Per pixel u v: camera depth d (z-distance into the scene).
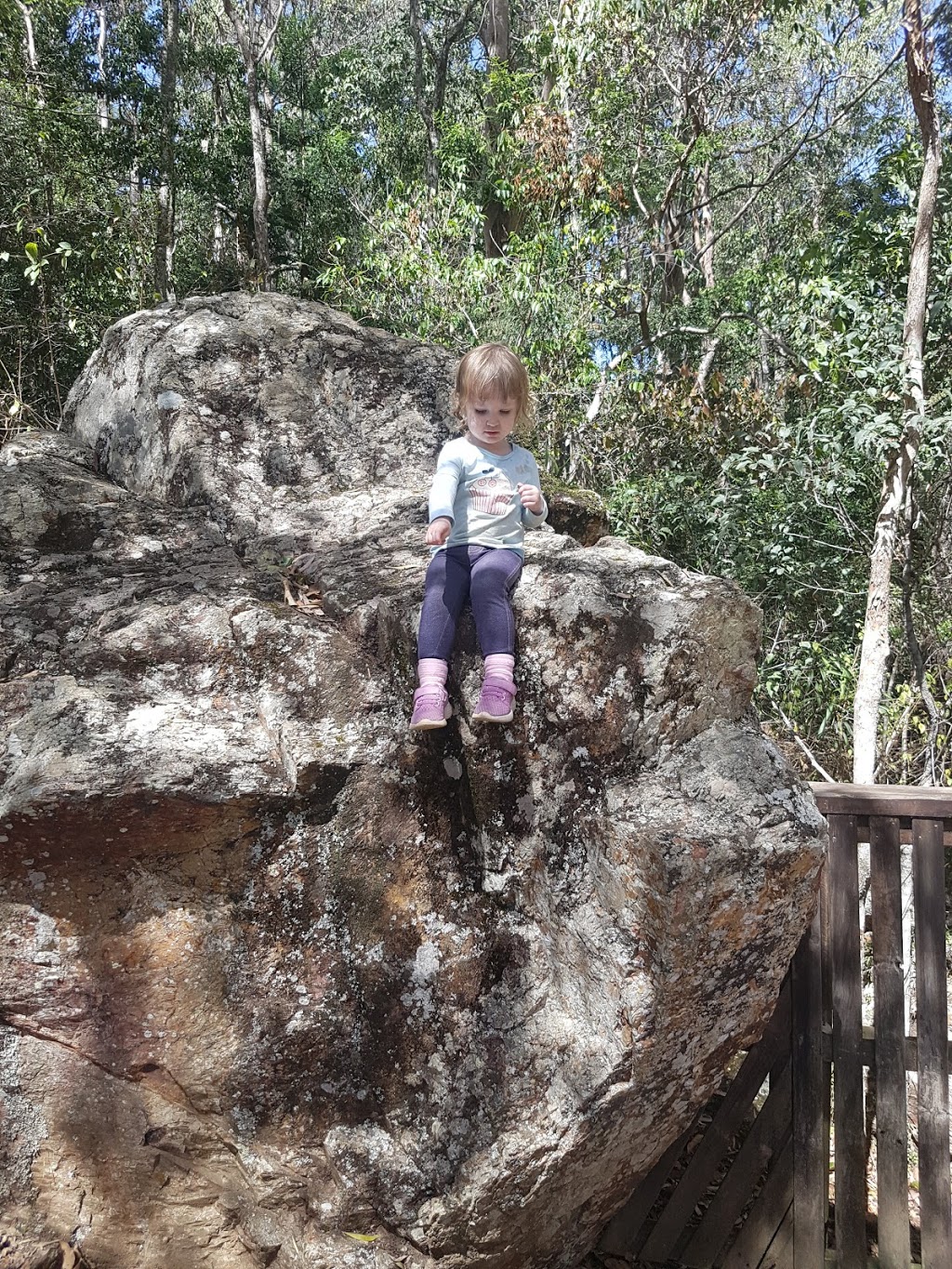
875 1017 3.15
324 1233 2.61
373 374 4.44
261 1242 2.66
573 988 2.65
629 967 2.56
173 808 2.52
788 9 11.87
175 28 14.80
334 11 24.64
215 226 19.20
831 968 3.21
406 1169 2.57
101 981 2.60
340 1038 2.65
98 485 3.86
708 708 2.77
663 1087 2.70
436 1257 2.61
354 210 18.38
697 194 15.56
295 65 21.44
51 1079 2.64
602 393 10.98
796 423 8.27
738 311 11.68
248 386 4.18
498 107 13.32
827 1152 3.21
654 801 2.59
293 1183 2.62
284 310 4.56
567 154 11.49
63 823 2.48
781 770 2.71
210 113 20.12
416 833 2.74
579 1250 3.10
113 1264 2.67
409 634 2.79
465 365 2.82
